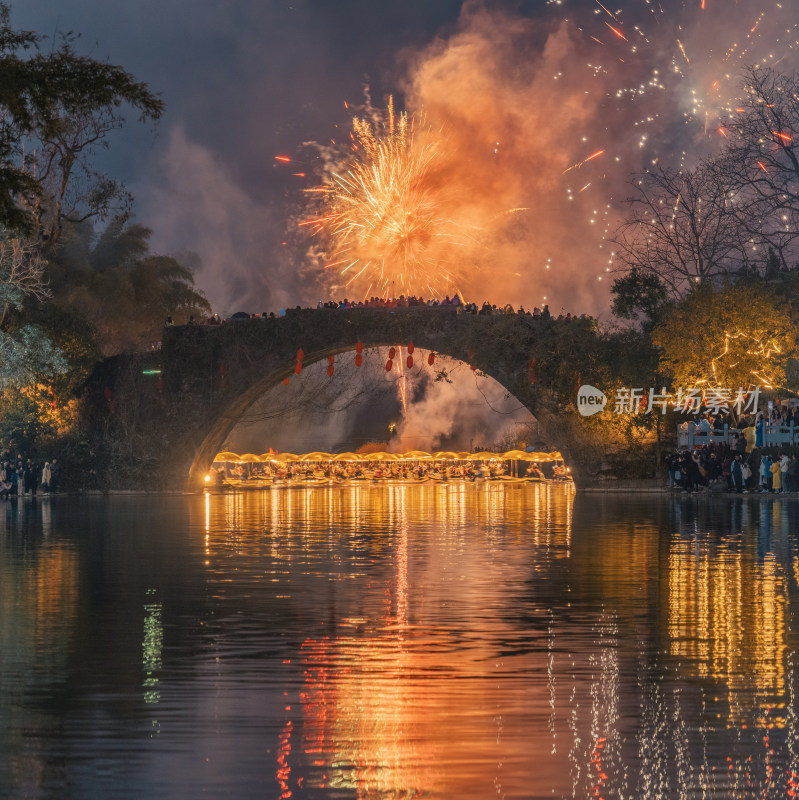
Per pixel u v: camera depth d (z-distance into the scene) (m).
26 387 70.50
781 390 66.50
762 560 29.81
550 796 11.35
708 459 63.44
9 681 15.93
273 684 15.75
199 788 11.50
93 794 11.32
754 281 68.56
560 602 22.84
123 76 26.77
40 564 29.45
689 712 14.24
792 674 16.30
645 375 70.94
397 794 11.38
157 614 21.42
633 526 41.53
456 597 23.56
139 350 91.12
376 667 16.81
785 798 11.28
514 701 14.80
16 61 26.00
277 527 42.19
